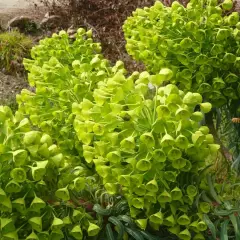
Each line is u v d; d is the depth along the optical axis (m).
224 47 0.56
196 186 0.40
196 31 0.55
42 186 0.37
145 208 0.40
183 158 0.38
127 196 0.39
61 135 0.50
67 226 0.39
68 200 0.39
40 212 0.37
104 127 0.39
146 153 0.38
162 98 0.38
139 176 0.37
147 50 0.57
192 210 0.41
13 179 0.34
